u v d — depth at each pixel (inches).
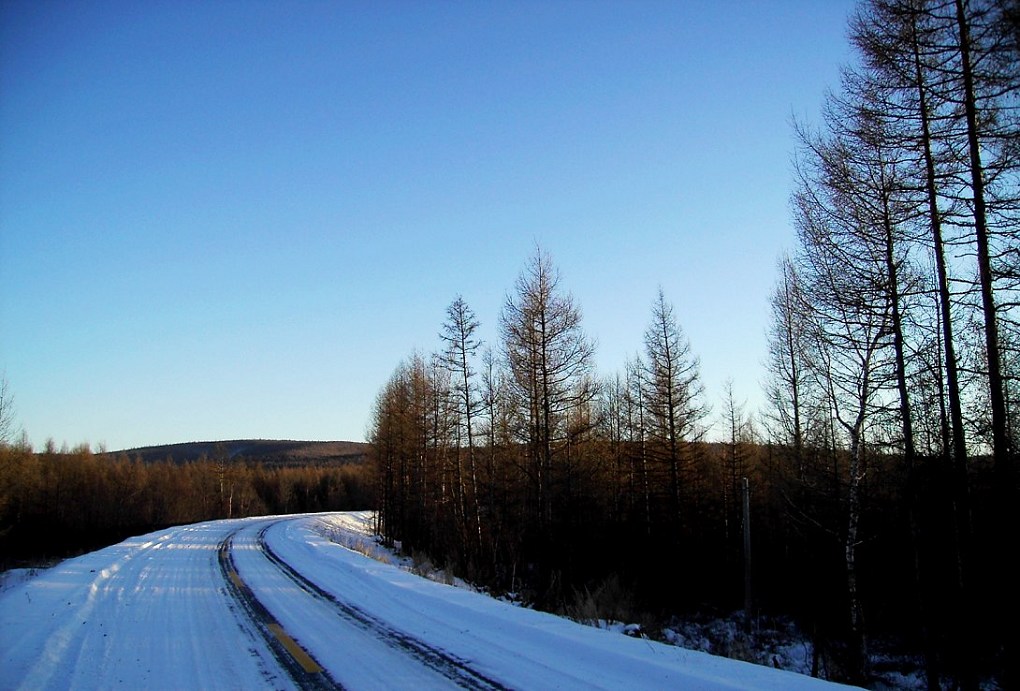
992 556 592.7
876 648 738.8
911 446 557.3
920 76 454.0
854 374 619.2
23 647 311.1
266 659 299.7
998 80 416.5
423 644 329.4
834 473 786.8
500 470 1277.1
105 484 3051.2
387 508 1876.2
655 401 1222.9
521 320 985.5
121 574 600.1
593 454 1455.5
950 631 582.2
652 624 683.4
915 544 640.4
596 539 1369.3
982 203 428.8
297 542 1018.7
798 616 984.9
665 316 1236.5
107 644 327.0
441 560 1192.8
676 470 1224.2
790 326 930.1
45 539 1790.1
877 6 458.0
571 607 649.0
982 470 598.2
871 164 513.3
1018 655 428.5
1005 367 485.4
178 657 303.3
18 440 2073.1
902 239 519.5
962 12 423.5
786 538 1097.4
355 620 393.4
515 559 995.3
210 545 957.8
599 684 260.2
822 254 576.4
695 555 1268.5
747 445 1467.8
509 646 325.7
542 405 983.6
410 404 1530.5
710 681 260.5
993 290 424.5
